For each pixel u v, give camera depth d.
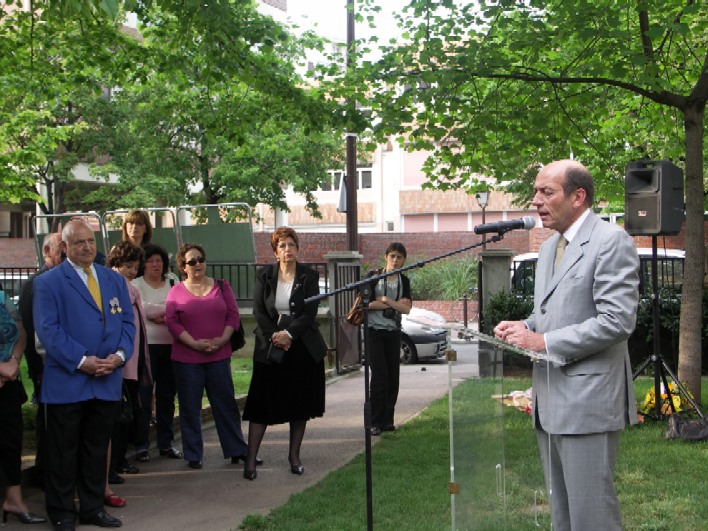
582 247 4.11
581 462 4.02
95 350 6.05
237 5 9.96
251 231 15.20
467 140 10.55
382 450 8.28
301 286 7.42
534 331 4.36
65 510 5.98
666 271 14.43
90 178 31.52
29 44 10.73
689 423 8.15
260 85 10.33
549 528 4.38
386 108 10.44
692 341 9.34
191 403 7.79
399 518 6.05
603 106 10.84
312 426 9.70
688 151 9.43
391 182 44.16
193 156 27.62
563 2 9.32
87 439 6.14
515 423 4.39
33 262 34.47
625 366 4.16
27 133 16.27
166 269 8.41
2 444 6.15
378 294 9.11
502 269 13.64
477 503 4.01
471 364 4.02
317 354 7.50
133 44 10.73
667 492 6.46
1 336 6.04
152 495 6.94
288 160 27.80
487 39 10.09
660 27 8.96
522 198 30.34
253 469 7.45
